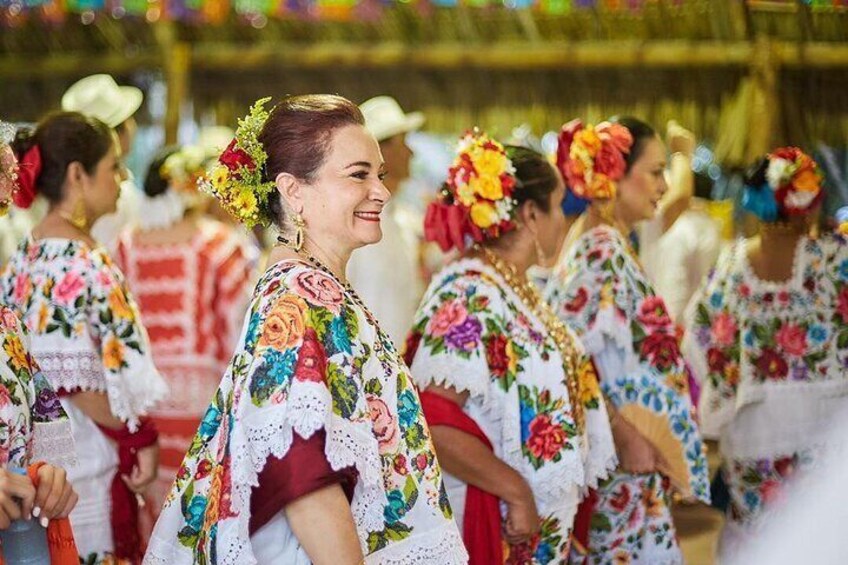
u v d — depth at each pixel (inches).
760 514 230.2
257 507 119.6
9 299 187.9
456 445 166.4
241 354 126.0
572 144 196.4
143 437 189.8
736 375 233.5
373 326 129.3
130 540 190.2
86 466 184.7
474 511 168.7
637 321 197.3
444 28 355.6
